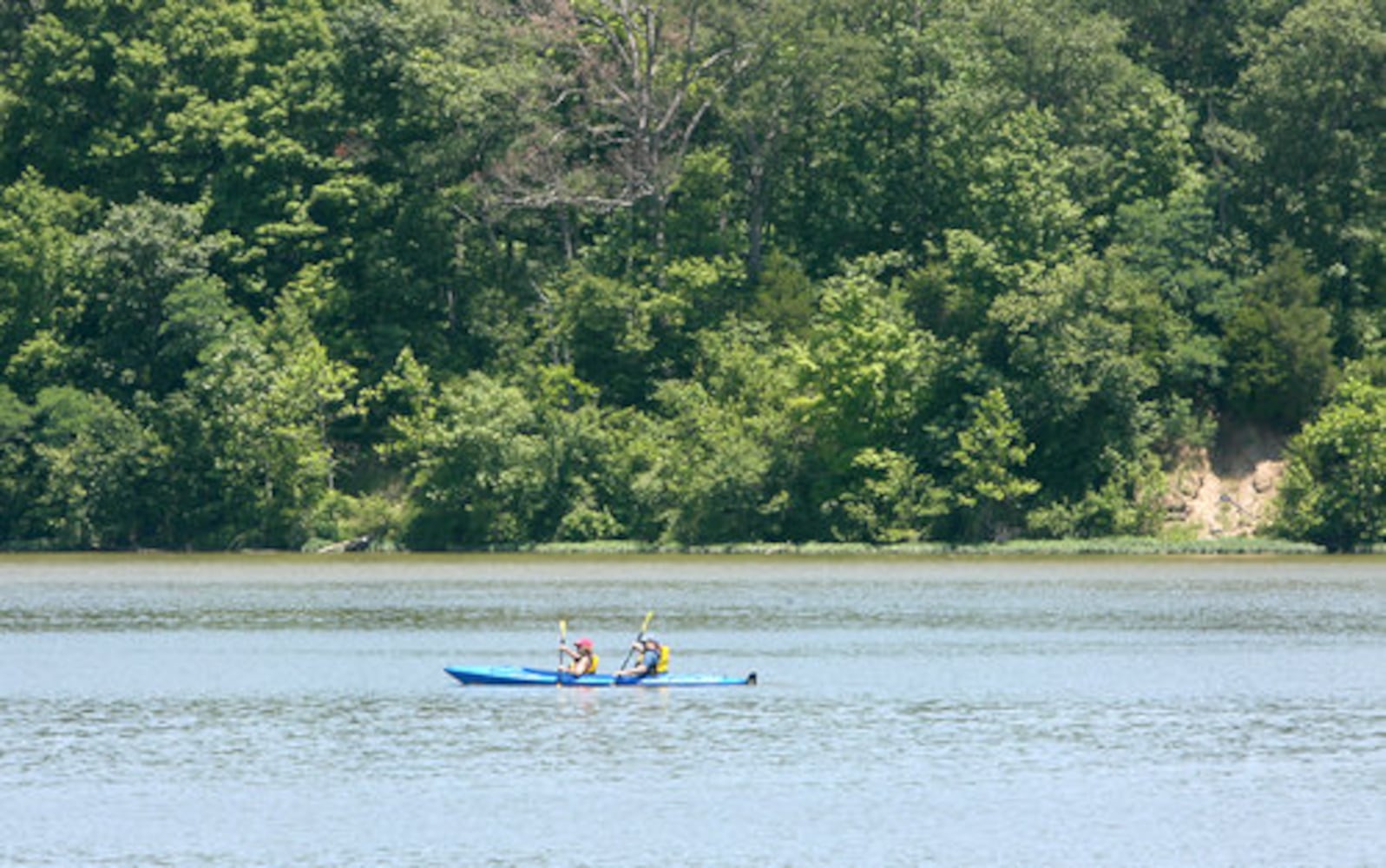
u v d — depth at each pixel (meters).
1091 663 150.75
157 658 154.62
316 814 97.50
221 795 101.75
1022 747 114.69
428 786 104.06
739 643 163.75
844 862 88.62
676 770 108.06
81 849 91.06
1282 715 126.06
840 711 128.12
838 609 192.00
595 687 139.12
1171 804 99.75
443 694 135.50
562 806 99.19
